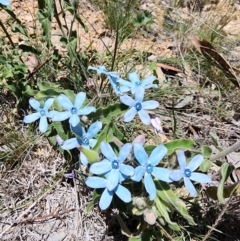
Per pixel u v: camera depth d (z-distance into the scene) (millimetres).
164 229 201
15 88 248
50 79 267
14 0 324
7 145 240
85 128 211
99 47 308
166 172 179
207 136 270
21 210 227
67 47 254
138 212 186
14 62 250
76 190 230
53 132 239
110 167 177
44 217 223
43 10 247
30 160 241
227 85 296
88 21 305
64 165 239
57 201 230
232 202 228
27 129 250
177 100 279
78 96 196
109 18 323
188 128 272
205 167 200
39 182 236
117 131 211
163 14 346
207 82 299
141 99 192
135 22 258
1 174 235
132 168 176
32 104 214
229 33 346
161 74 292
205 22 340
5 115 253
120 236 221
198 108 282
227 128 275
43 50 277
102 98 250
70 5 255
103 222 223
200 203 231
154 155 178
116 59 287
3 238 218
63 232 222
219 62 268
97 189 191
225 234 216
